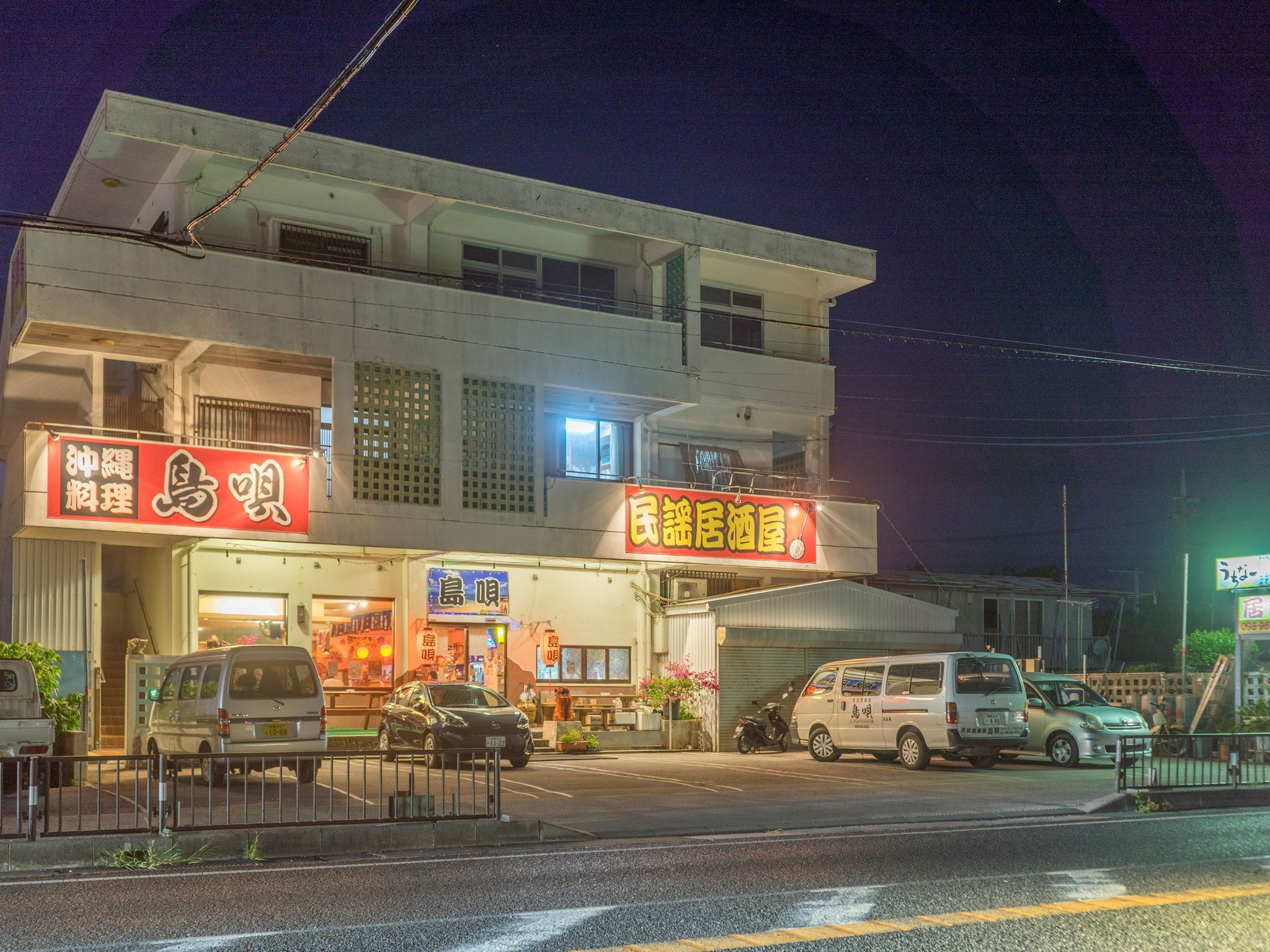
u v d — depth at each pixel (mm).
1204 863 10492
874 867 10227
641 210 25984
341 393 22203
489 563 25594
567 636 26531
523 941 7340
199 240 22203
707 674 25406
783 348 29719
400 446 22797
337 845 11336
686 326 26406
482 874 9891
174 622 22031
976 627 35531
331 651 23781
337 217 23828
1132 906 8469
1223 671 24859
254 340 21359
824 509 28359
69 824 11852
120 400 22609
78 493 19672
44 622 20922
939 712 19688
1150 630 44312
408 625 24172
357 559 24266
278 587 23375
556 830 12328
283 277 21797
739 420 28969
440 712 19953
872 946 7285
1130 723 21266
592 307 26844
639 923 7871
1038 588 36625
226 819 11633
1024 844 11758
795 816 14016
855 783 17656
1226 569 23188
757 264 29219
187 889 9086
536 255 26375
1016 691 20281
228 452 21016
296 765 11602
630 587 27547
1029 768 20781
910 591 33969
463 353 23609
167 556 22562
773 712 24859
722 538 26656
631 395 25422
